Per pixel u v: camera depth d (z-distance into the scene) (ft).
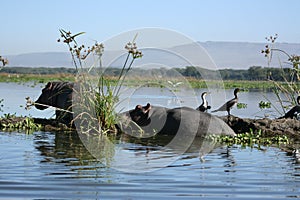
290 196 38.70
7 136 65.62
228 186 41.14
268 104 129.59
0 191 38.09
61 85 82.07
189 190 39.78
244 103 138.82
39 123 78.54
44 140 62.54
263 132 76.48
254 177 44.39
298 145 65.36
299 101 89.04
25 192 38.06
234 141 67.62
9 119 78.95
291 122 79.00
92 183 40.93
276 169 47.96
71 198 36.99
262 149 60.90
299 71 92.53
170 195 38.27
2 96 144.77
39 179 41.60
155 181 42.19
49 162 48.29
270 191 39.93
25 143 59.67
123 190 39.29
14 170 44.39
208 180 42.93
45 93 82.38
